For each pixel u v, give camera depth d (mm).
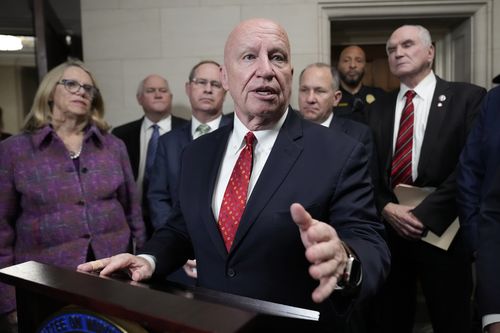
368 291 750
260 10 3139
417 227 1890
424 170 1966
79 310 546
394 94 2213
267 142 1006
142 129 2834
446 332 1930
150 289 537
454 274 1925
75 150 1693
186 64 3186
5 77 3373
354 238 843
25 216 1592
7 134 3414
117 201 1746
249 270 905
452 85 2041
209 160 1072
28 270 640
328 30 3189
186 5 3162
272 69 941
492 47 3104
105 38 3193
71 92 1656
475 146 1426
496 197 1129
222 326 419
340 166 927
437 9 3135
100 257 1612
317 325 666
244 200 960
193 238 1001
